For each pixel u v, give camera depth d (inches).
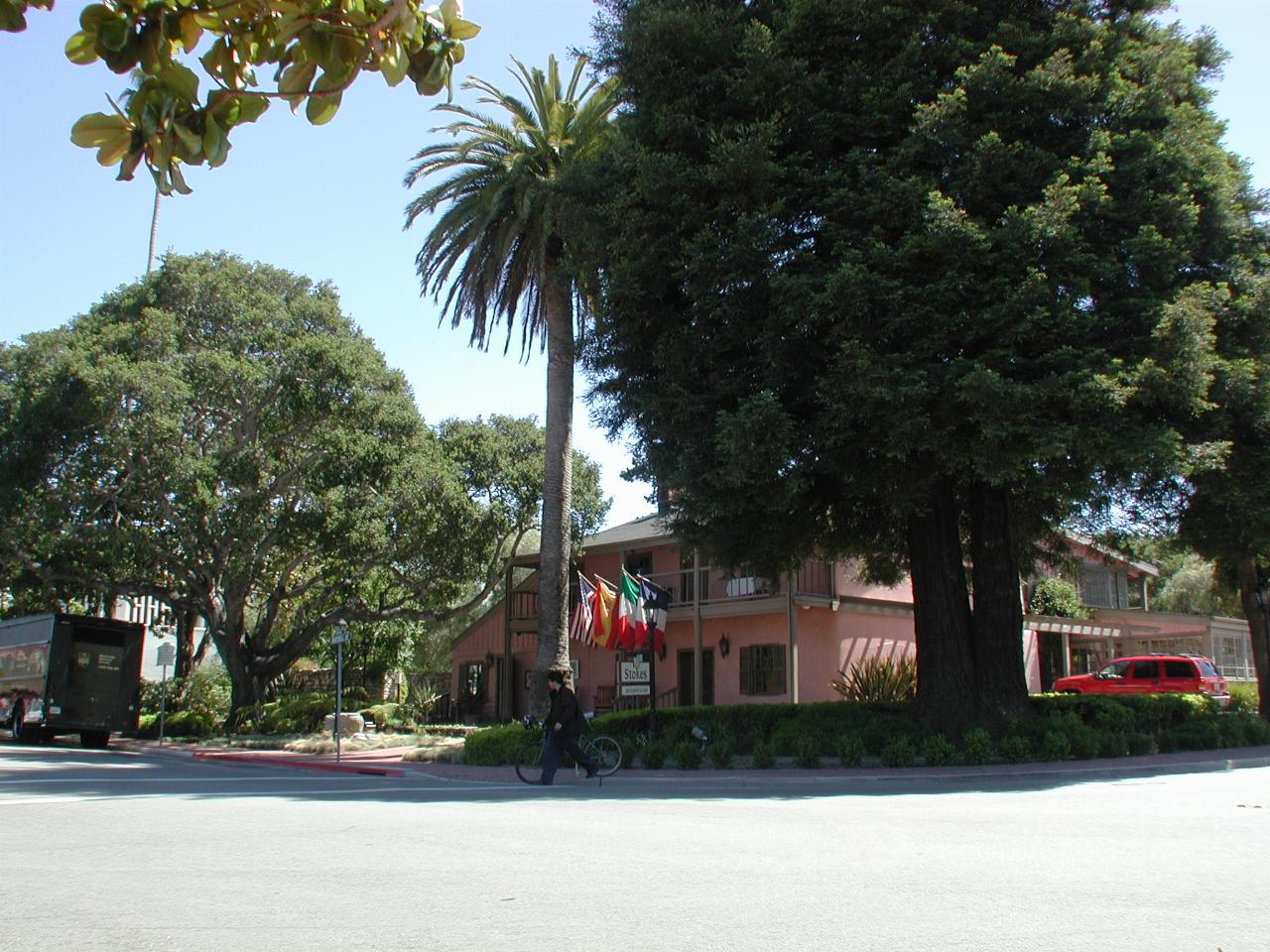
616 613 1057.5
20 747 1066.1
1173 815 419.8
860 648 1203.9
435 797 530.3
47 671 1102.4
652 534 1328.7
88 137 100.2
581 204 714.8
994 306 576.7
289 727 1151.0
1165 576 1980.8
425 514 1134.4
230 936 218.2
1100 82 640.4
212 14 103.7
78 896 259.6
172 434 1085.8
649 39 666.8
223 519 1113.4
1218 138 737.6
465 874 287.3
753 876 280.8
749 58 639.8
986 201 618.2
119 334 1135.0
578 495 1285.7
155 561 1221.1
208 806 478.9
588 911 238.2
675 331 666.8
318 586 1359.5
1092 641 1475.1
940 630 748.6
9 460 1074.7
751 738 765.9
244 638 1283.2
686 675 1267.2
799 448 621.9
